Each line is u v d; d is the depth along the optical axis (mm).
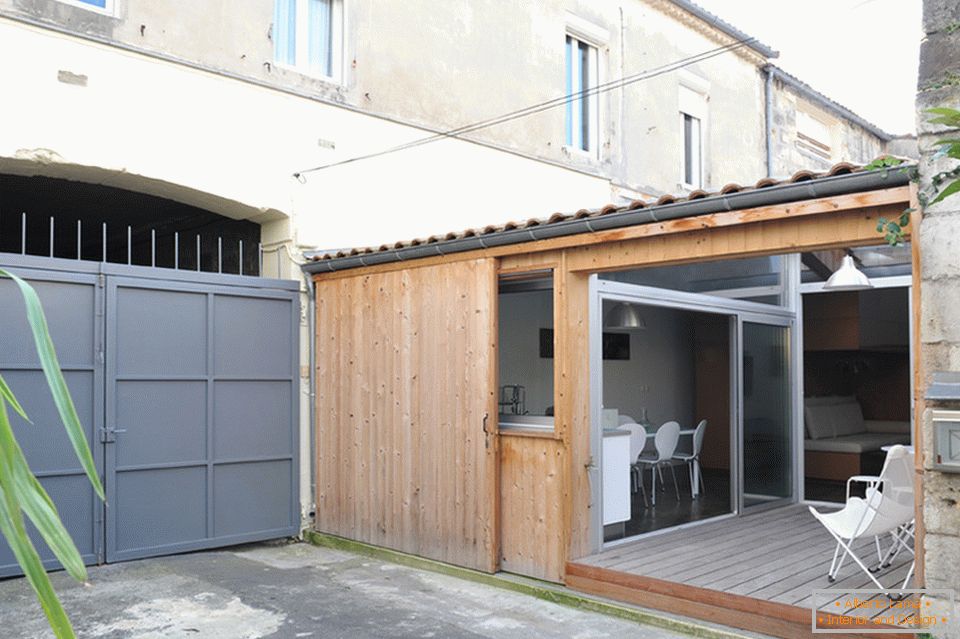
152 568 5996
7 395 994
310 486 7270
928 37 3924
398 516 6461
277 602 5254
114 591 5410
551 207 10289
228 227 8297
